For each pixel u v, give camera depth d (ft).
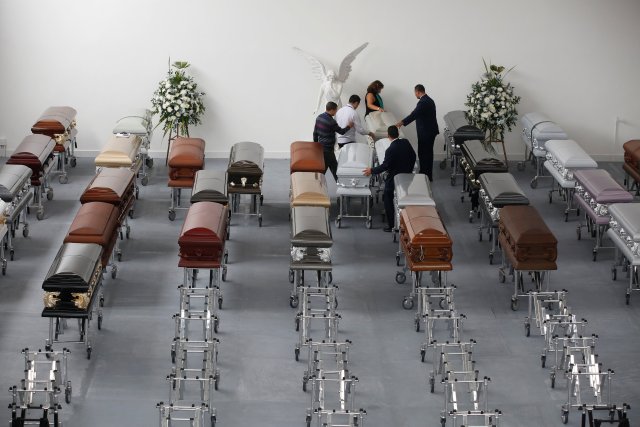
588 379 44.32
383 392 43.37
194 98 67.46
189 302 48.88
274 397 42.96
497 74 68.95
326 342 44.86
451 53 69.67
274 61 69.41
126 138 62.54
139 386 43.47
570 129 71.41
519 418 41.86
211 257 49.24
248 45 69.05
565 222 61.00
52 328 44.78
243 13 68.54
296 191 55.21
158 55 68.95
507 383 44.29
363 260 55.42
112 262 52.80
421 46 69.51
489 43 69.56
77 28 68.23
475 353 46.57
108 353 45.83
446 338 47.65
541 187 66.54
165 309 49.83
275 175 67.72
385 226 59.57
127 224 56.95
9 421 40.88
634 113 70.95
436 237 48.75
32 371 40.55
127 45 68.69
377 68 69.92
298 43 69.26
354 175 58.13
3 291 51.03
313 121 70.59
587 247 57.67
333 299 47.44
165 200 63.00
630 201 54.65
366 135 65.31
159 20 68.39
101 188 54.03
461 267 54.95
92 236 49.29
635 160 63.72
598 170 57.52
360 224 60.03
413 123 71.46
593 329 48.88
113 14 68.13
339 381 41.19
